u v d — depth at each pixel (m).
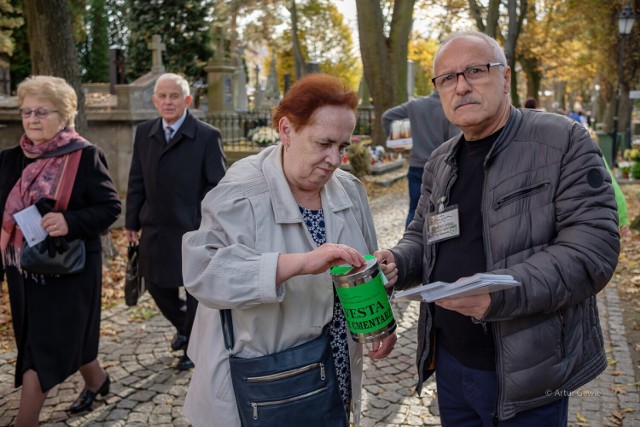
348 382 2.07
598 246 1.73
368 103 24.17
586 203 1.77
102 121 9.38
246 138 16.95
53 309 3.06
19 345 3.10
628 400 3.61
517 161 1.89
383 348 2.07
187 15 21.97
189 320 4.04
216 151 4.16
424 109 5.67
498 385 1.87
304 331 1.92
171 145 4.04
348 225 2.08
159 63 11.55
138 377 4.01
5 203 3.08
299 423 1.83
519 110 2.03
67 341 3.12
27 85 3.06
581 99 55.25
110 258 6.68
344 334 2.04
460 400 2.12
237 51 22.58
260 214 1.91
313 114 1.82
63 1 6.43
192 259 1.87
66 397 3.72
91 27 26.28
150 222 4.14
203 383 1.96
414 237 2.33
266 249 1.89
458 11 19.67
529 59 28.28
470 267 1.99
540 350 1.81
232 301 1.78
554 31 25.25
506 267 1.85
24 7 6.49
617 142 17.53
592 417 3.42
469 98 1.93
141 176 4.23
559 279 1.71
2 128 9.41
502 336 1.84
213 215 1.90
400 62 14.77
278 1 23.11
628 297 5.63
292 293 1.91
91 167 3.16
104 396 3.70
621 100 22.17
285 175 1.97
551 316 1.82
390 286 2.07
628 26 16.52
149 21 21.75
